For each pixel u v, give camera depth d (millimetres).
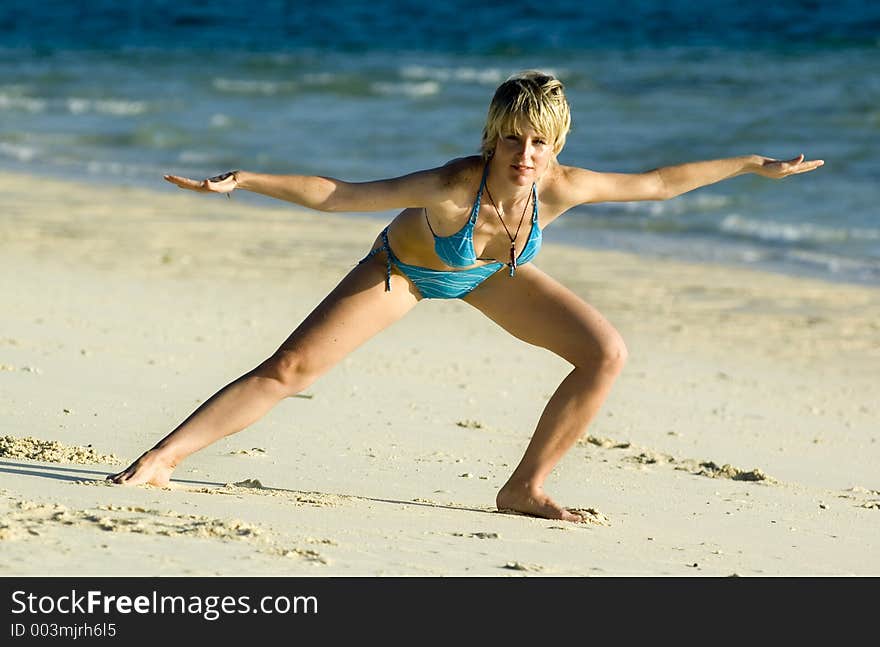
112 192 45969
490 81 80000
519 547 11758
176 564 9719
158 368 20453
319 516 12125
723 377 23906
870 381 24031
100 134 62000
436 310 27953
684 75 76750
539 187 12516
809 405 22031
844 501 15703
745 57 84500
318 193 11680
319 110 69375
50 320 23828
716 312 29750
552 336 13242
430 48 99688
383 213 42656
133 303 26734
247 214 41625
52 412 16625
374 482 14711
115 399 17828
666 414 20766
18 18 129375
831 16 101375
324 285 30578
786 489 16172
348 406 19062
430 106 70000
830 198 45281
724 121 61750
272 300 28422
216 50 102250
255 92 76688
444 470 15703
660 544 12641
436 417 18828
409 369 22250
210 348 22656
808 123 60469
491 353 24078
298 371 13141
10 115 68188
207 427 13133
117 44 108625
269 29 116562
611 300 30688
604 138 58781
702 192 46406
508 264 12859
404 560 10703
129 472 12867
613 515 14023
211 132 62406
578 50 93625
